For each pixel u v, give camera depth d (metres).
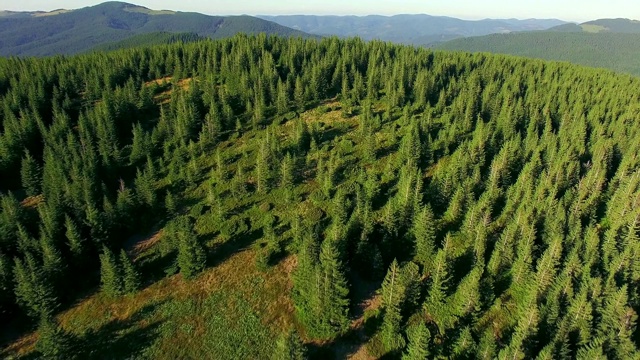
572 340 46.00
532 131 93.44
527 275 53.88
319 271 50.16
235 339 52.62
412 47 160.25
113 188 82.00
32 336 53.47
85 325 54.62
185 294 58.78
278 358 43.84
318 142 91.62
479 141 80.62
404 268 50.84
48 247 57.22
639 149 82.44
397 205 64.75
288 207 74.25
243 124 102.62
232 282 60.53
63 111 101.06
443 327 50.19
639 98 127.62
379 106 111.12
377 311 54.22
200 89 115.50
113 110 100.69
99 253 64.19
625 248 54.53
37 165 82.62
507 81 128.00
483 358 44.31
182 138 91.62
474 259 56.84
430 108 104.50
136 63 133.88
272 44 148.00
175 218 72.75
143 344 52.06
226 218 72.19
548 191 67.19
